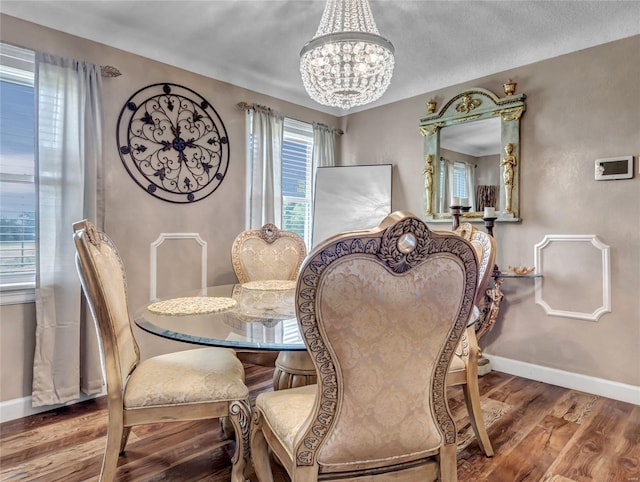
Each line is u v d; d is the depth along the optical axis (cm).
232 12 234
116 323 145
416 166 356
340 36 184
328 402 99
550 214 275
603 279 252
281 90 358
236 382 151
